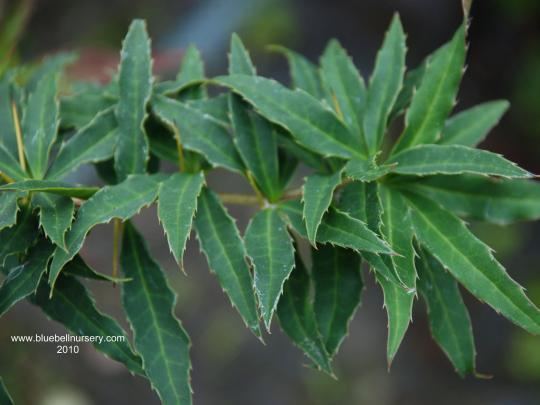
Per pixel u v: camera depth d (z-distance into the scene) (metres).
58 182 0.69
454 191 0.75
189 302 1.58
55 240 0.67
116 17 1.70
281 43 1.79
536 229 1.69
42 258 0.69
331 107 0.75
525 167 1.75
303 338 0.71
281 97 0.72
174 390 0.70
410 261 0.69
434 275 0.73
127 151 0.72
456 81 0.72
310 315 0.71
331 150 0.72
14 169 0.72
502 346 1.61
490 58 1.89
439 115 0.72
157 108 0.73
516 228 1.64
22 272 0.69
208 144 0.73
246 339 1.56
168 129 0.75
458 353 0.72
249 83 0.72
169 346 0.70
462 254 0.70
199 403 1.50
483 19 1.90
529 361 1.55
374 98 0.73
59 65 0.81
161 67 0.89
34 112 0.73
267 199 0.73
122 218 0.69
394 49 0.73
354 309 0.71
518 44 1.85
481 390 1.56
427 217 0.71
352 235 0.68
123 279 0.70
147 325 0.71
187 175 0.71
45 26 1.68
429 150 0.70
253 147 0.73
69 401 1.34
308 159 0.75
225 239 0.70
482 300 0.69
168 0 1.69
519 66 1.83
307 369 1.54
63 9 1.70
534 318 0.68
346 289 0.71
